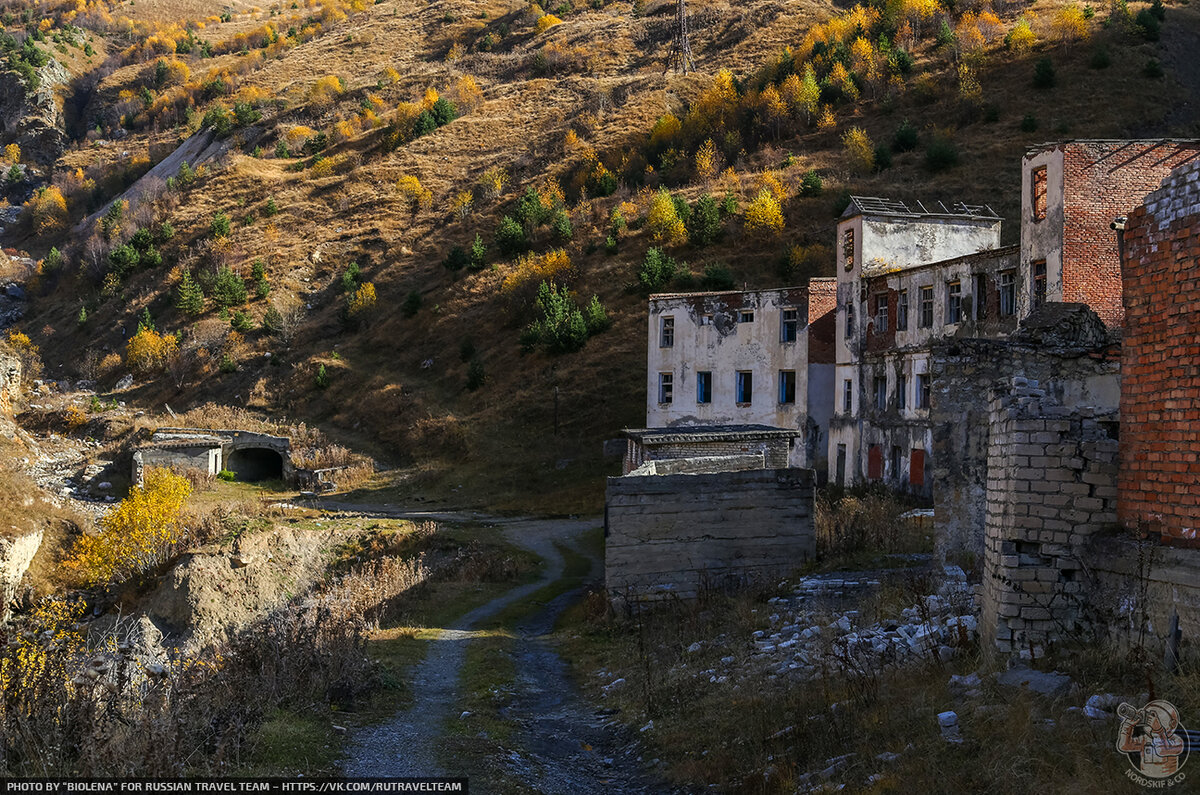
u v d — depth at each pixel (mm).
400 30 191500
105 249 119500
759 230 78312
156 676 12680
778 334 50031
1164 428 9773
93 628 25594
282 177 128750
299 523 42938
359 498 57875
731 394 51969
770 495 21797
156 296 105188
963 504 17750
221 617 24969
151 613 25703
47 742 9102
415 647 19016
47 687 10258
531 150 118188
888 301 42000
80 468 60469
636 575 21281
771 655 14305
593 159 106375
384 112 147250
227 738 9633
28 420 74438
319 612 19062
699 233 79062
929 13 108375
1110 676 9227
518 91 141125
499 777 10219
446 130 130375
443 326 83500
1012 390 11492
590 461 59906
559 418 65250
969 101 88750
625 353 69625
